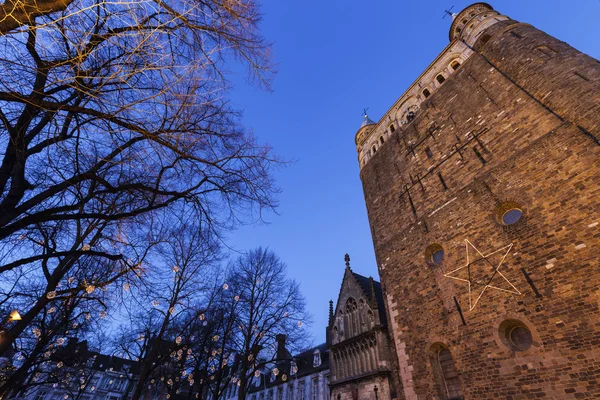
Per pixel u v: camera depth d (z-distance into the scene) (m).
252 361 18.97
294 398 30.20
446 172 14.94
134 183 6.80
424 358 12.70
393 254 16.31
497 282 10.91
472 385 10.68
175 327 18.06
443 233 13.76
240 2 5.44
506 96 13.27
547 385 8.77
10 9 3.85
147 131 5.54
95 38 4.56
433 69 19.89
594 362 8.04
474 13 19.61
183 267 16.14
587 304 8.55
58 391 42.94
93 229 9.20
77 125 5.41
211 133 6.74
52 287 9.08
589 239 9.00
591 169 9.48
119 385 46.03
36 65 4.36
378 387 17.00
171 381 21.38
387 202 18.34
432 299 13.19
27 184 5.99
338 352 21.62
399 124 20.95
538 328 9.40
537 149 11.20
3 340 7.80
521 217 10.95
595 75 10.30
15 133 5.21
